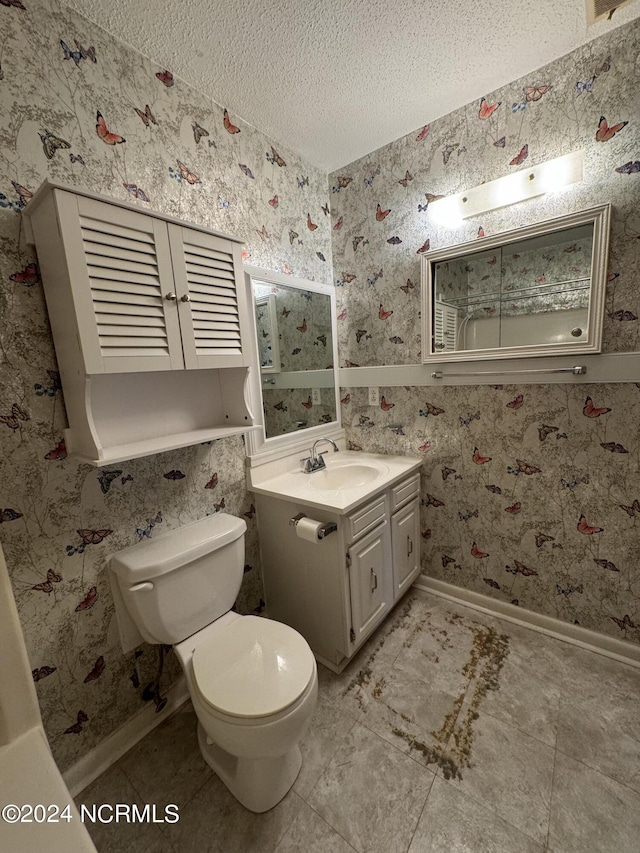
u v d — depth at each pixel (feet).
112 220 3.23
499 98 5.03
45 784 2.36
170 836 3.49
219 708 3.21
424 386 6.34
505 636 5.68
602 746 4.02
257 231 5.60
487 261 5.44
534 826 3.37
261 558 5.97
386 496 5.61
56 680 3.79
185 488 4.80
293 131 5.65
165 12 3.64
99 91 3.81
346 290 7.03
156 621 3.91
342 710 4.61
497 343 5.49
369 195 6.44
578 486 5.20
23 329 3.40
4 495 3.38
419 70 4.62
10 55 3.23
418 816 3.50
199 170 4.78
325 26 3.90
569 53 4.49
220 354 4.24
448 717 4.45
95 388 3.85
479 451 5.96
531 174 4.82
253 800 3.59
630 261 4.45
